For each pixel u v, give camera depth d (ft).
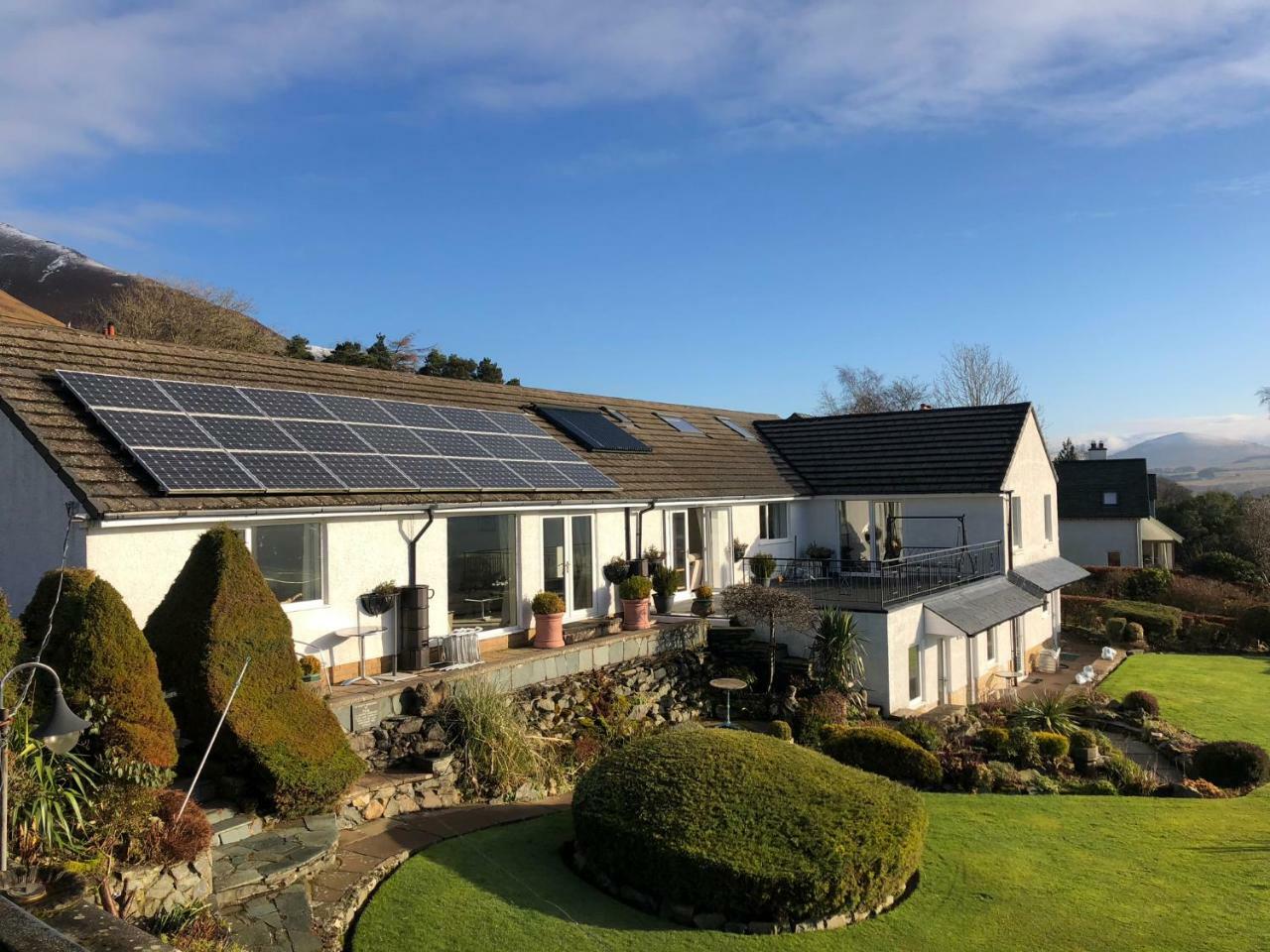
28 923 19.07
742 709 62.13
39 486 38.01
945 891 35.29
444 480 52.16
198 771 29.99
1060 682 88.79
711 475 82.07
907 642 68.03
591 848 34.32
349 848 35.06
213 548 34.81
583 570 64.23
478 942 28.53
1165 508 204.85
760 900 31.07
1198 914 33.45
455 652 50.26
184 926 25.91
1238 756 53.31
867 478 93.91
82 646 28.96
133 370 48.39
